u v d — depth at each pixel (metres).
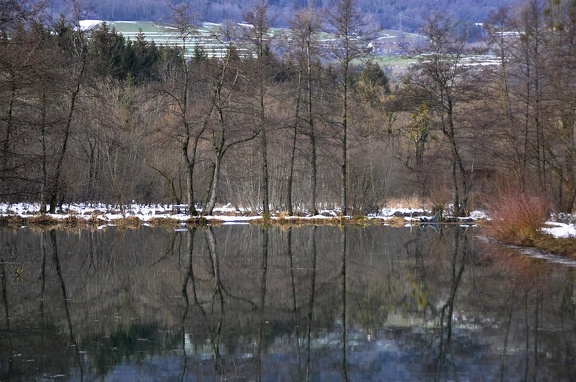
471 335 19.75
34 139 54.38
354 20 58.12
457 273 30.08
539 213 41.16
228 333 20.17
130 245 40.03
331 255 36.19
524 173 53.78
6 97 40.88
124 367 16.98
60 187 55.88
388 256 35.84
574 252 34.59
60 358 17.66
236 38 56.59
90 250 37.59
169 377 16.27
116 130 58.66
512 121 55.75
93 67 58.31
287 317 22.09
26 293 25.72
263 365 17.27
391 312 22.80
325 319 21.83
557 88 48.31
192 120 58.91
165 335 19.91
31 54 40.41
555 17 54.25
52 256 35.22
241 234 47.28
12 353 18.05
